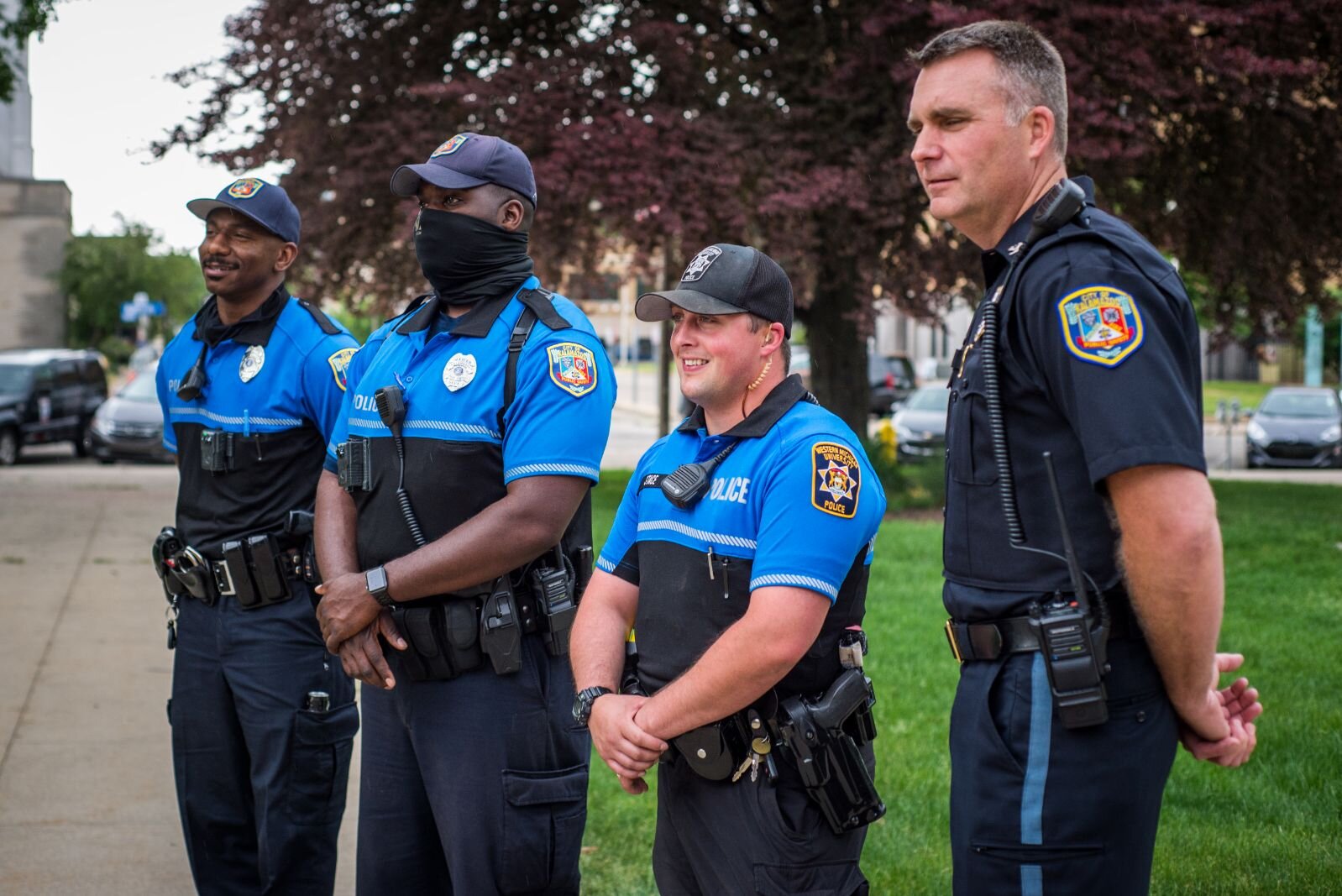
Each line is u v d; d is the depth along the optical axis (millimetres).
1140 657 1981
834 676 2322
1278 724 4957
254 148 13078
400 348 2904
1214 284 13781
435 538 2783
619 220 11023
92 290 40906
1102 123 10453
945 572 2162
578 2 12320
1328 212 13047
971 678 2092
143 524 11297
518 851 2760
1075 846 1965
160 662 6441
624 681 2449
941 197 2137
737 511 2285
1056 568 1990
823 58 12023
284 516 3229
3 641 6789
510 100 11000
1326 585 7914
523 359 2758
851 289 12938
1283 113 12203
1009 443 2025
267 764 3188
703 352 2338
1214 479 16797
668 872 2434
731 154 11297
